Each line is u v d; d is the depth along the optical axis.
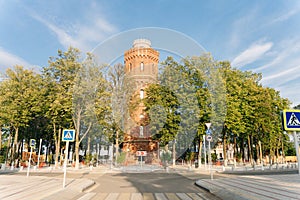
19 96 24.02
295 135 4.00
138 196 7.85
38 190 8.76
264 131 26.92
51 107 23.02
